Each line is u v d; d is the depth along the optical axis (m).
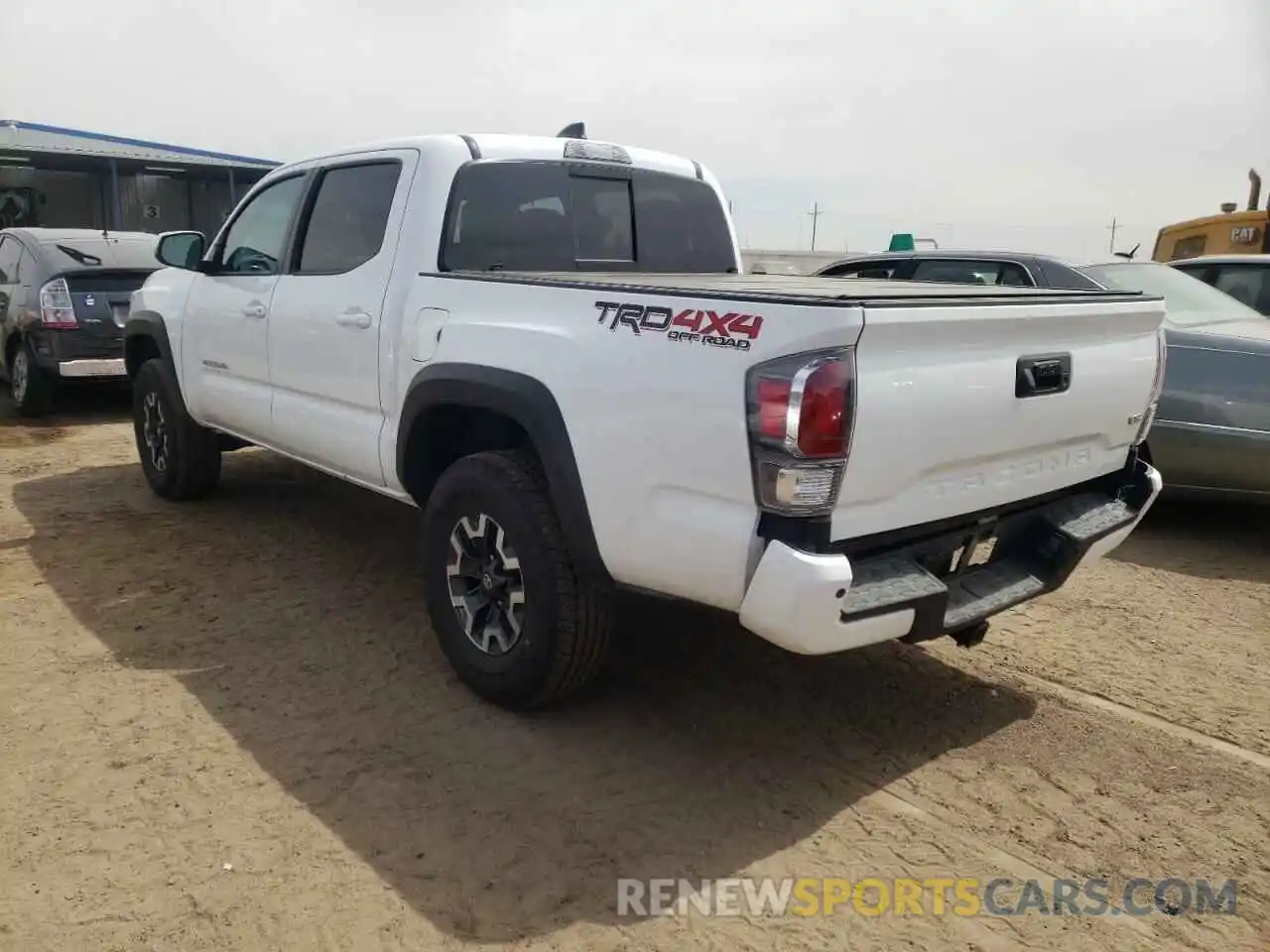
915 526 2.95
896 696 3.84
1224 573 5.33
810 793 3.16
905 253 7.55
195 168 23.92
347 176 4.44
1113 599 4.93
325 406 4.47
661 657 4.12
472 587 3.66
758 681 3.93
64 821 2.91
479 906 2.60
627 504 3.00
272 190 5.03
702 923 2.56
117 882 2.66
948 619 3.03
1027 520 3.46
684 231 4.90
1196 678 4.04
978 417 2.96
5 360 9.53
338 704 3.65
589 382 3.07
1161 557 5.59
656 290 2.95
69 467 7.24
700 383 2.77
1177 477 5.73
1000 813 3.08
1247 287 7.64
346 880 2.69
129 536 5.54
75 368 8.77
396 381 3.93
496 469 3.41
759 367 2.64
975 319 2.83
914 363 2.74
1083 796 3.18
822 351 2.57
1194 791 3.21
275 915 2.54
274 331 4.71
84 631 4.25
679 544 2.88
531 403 3.23
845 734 3.54
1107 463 3.63
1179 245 12.81
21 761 3.22
